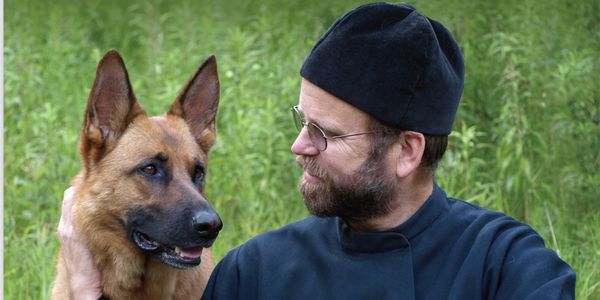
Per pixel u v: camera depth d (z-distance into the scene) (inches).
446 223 177.0
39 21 601.0
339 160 177.0
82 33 602.9
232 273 191.6
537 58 398.9
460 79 184.5
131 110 234.5
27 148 378.3
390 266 173.5
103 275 222.8
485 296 166.9
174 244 222.1
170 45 549.6
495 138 391.2
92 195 224.1
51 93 470.3
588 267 292.2
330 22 562.9
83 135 232.8
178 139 237.5
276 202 360.8
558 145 369.4
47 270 300.5
